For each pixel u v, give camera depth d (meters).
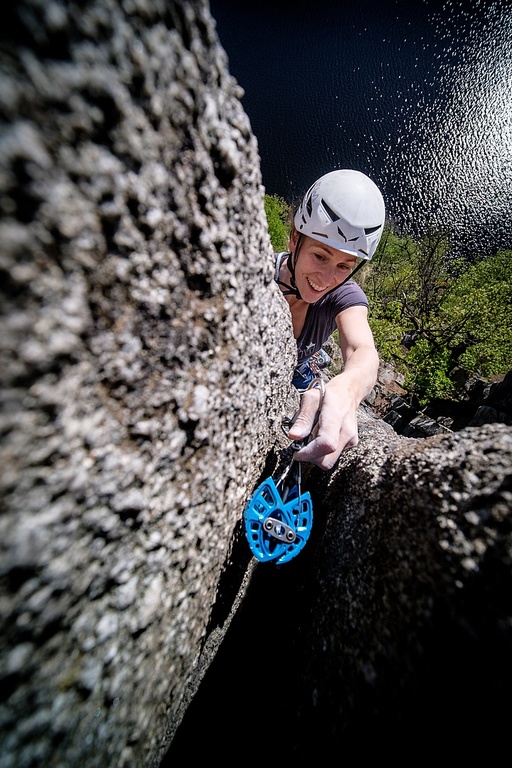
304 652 1.12
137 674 0.81
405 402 16.16
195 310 0.83
